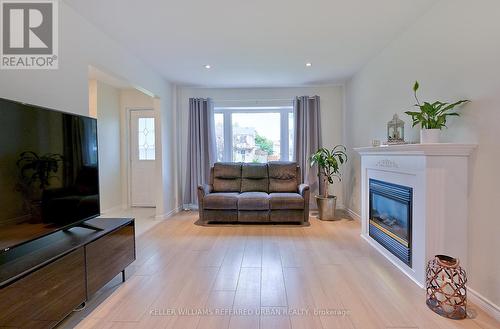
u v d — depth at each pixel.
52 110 1.82
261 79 4.61
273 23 2.66
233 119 5.32
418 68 2.61
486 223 1.84
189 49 3.30
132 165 5.47
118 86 5.14
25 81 2.02
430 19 2.42
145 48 3.25
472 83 1.95
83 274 1.78
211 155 5.09
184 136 5.22
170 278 2.35
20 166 1.57
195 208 5.18
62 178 1.89
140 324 1.72
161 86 4.39
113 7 2.36
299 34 2.91
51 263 1.52
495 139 1.77
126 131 5.42
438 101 2.26
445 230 2.07
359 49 3.35
